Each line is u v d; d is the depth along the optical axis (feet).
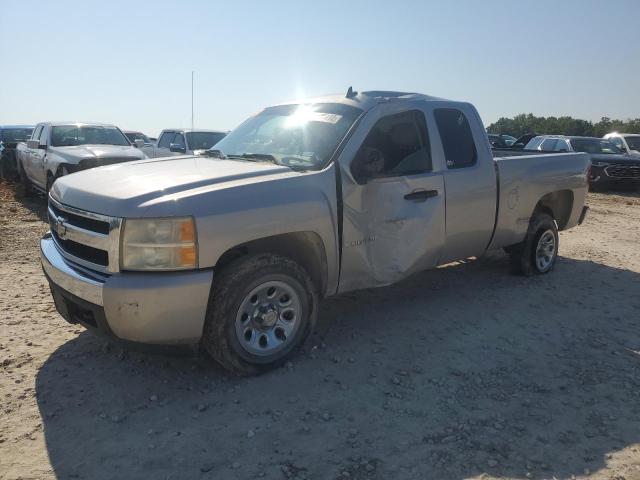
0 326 15.81
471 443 10.55
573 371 13.78
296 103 17.80
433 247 16.56
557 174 21.58
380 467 9.79
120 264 11.58
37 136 42.83
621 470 9.83
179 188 12.23
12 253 24.70
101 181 13.29
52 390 12.28
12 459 9.86
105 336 12.07
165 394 12.25
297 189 13.26
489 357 14.47
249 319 12.89
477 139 18.21
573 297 19.69
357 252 14.62
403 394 12.41
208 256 11.77
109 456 10.00
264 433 10.79
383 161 14.58
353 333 15.81
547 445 10.55
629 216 41.14
